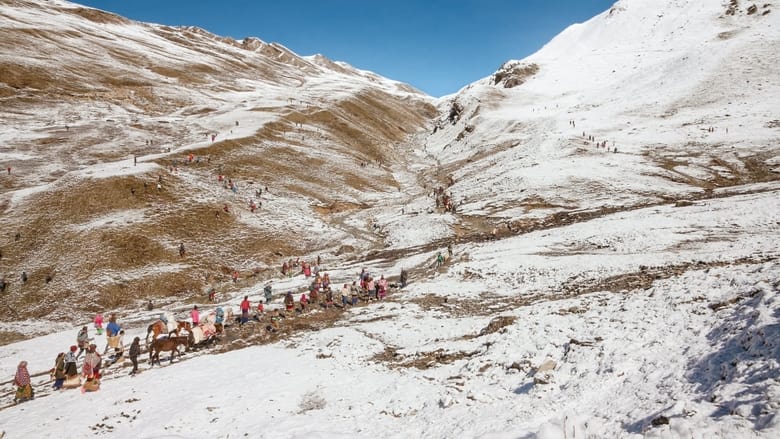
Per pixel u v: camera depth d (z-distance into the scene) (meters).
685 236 32.03
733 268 18.89
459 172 81.75
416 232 50.78
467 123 117.50
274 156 77.25
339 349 20.66
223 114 102.19
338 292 33.59
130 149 73.88
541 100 127.25
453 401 13.34
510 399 12.55
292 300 29.19
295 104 119.06
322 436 11.73
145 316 34.34
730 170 54.72
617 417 9.57
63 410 16.20
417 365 17.78
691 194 48.38
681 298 16.31
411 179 85.62
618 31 185.88
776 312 11.03
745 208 36.28
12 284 38.84
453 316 24.30
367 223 59.59
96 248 43.25
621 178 55.34
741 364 9.56
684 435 7.59
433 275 34.44
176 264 43.97
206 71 157.50
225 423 14.08
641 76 108.19
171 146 76.94
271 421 13.96
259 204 58.75
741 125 67.56
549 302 22.48
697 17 160.00
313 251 50.31
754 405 7.82
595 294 22.12
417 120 170.62
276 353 21.23
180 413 14.81
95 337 28.61
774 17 135.12
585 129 78.19
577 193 52.66
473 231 48.12
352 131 108.88
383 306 27.83
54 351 26.00
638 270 25.69
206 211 53.19
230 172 66.94
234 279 43.28
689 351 11.66
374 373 17.55
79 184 52.28
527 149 77.12
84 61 120.88
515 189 57.03
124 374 20.36
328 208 64.25
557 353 14.84
